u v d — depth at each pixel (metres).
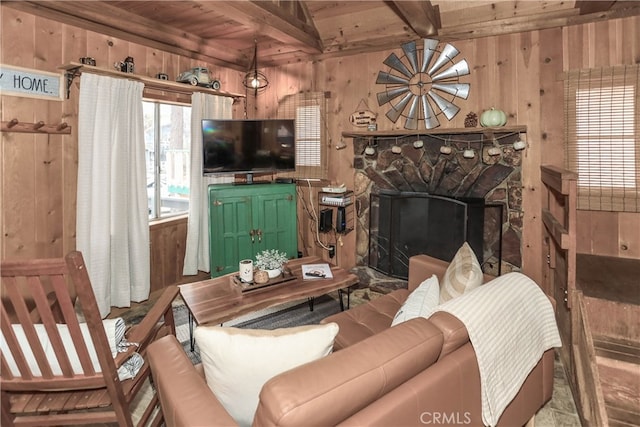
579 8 2.98
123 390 1.65
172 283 4.03
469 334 1.44
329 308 3.58
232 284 2.79
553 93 3.21
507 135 3.37
